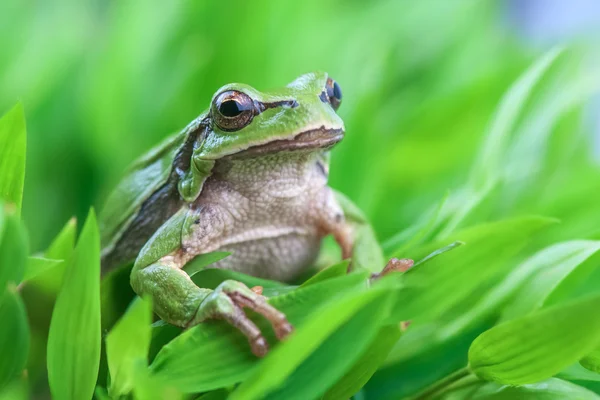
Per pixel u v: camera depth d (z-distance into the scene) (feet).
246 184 0.65
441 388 0.59
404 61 0.84
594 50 0.79
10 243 0.55
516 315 0.60
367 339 0.55
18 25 0.81
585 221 0.70
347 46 0.80
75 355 0.56
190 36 0.79
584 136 0.78
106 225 0.68
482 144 0.68
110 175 0.76
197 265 0.62
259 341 0.57
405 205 0.75
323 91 0.65
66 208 0.76
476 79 0.78
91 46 0.81
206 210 0.65
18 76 0.78
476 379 0.58
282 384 0.55
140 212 0.67
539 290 0.60
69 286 0.56
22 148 0.58
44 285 0.63
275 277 0.68
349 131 0.72
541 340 0.56
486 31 0.86
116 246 0.68
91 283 0.55
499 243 0.58
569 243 0.61
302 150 0.64
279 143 0.63
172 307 0.61
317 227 0.67
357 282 0.56
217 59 0.78
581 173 0.73
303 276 0.68
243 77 0.78
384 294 0.55
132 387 0.56
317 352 0.55
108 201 0.69
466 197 0.67
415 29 0.85
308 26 0.81
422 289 0.57
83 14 0.89
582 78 0.73
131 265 0.64
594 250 0.60
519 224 0.58
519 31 1.04
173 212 0.66
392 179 0.77
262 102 0.64
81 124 0.76
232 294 0.58
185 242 0.64
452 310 0.61
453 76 0.82
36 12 0.85
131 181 0.68
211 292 0.59
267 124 0.63
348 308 0.54
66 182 0.76
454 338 0.61
